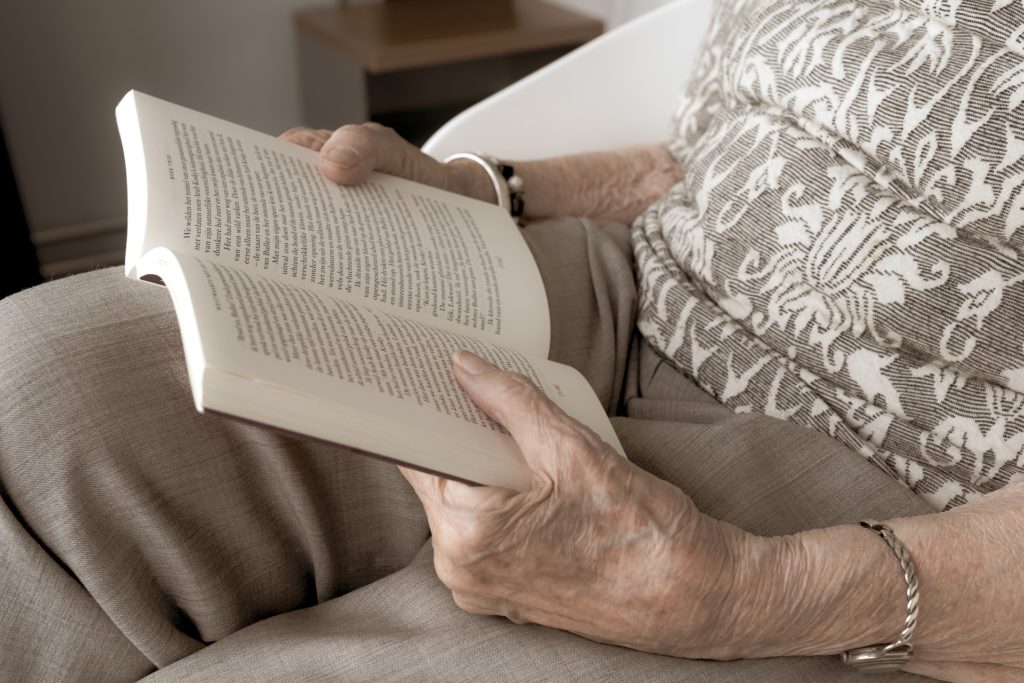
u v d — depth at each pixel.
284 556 0.69
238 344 0.48
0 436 0.58
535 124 1.15
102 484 0.59
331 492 0.68
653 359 0.83
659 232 0.87
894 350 0.68
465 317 0.66
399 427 0.51
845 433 0.70
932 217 0.66
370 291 0.63
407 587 0.64
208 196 0.63
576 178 1.01
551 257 0.83
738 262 0.75
